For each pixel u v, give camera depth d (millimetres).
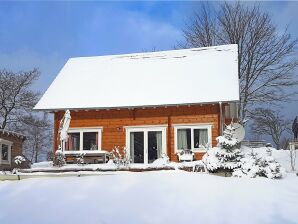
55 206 8844
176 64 21344
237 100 17438
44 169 14766
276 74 34562
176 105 18031
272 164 12227
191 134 18203
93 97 19578
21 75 39906
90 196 9578
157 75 20609
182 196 9375
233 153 12680
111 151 18438
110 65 22484
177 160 18141
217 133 17875
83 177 12172
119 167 14664
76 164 16391
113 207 8609
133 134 18938
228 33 35844
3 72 39812
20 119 39656
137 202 8938
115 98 19188
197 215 8000
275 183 11031
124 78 20906
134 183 10727
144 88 19625
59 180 11734
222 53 21578
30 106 40000
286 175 12672
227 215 7996
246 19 35406
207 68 20375
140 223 7547
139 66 21844
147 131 18734
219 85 18688
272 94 34625
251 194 9609
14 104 39500
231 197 9305
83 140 19391
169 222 7590
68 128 18109
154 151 18578
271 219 7758
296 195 9648
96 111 19375
